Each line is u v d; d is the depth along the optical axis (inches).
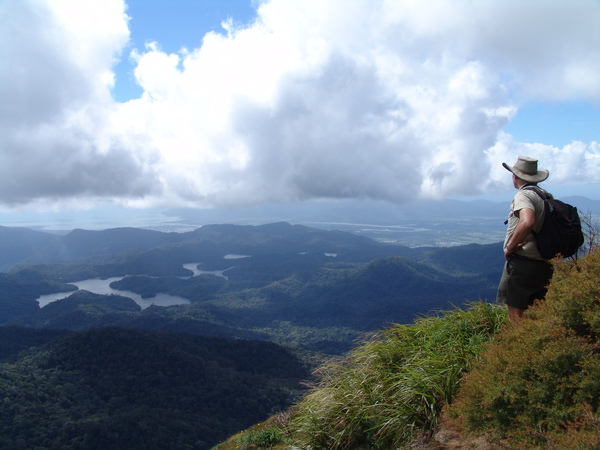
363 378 149.1
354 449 135.6
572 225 110.0
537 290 114.7
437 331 152.6
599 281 85.0
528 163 120.1
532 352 82.6
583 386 72.6
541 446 71.0
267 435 193.8
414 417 121.4
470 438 99.9
